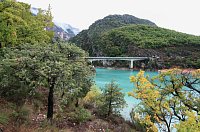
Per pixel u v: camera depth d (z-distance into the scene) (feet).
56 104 68.08
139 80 33.24
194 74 35.01
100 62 428.97
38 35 86.12
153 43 456.45
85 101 90.48
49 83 48.98
